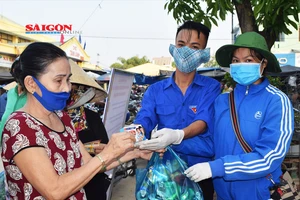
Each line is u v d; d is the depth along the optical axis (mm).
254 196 1889
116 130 4012
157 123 2453
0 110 5766
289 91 8883
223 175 1760
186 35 2332
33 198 1451
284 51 18594
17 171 1443
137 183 2145
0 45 19234
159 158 2039
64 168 1538
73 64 2438
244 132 1880
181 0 3473
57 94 1499
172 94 2389
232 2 3000
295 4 2537
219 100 2086
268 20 2891
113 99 3580
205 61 2432
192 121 2340
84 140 2514
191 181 2018
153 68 16609
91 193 2307
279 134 1741
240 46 1904
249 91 1939
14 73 1523
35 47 1483
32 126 1453
